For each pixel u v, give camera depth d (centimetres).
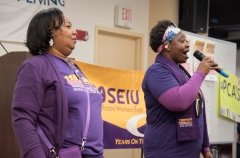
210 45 432
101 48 477
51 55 168
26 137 148
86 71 300
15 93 156
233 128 464
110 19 480
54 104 158
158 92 193
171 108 189
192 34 409
